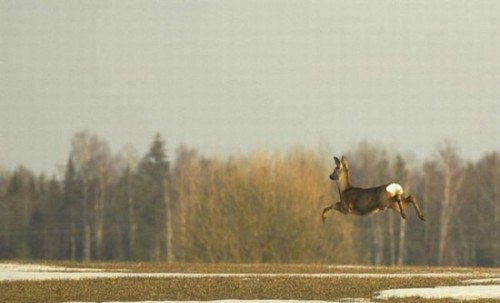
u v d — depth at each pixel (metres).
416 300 126.06
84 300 129.12
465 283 145.62
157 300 128.62
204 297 130.88
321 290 136.62
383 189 133.25
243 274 164.50
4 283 144.00
